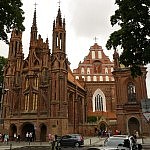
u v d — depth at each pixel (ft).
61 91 191.01
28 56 215.10
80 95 252.42
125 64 72.54
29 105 200.13
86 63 308.60
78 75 303.07
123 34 70.03
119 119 209.26
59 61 197.67
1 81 189.88
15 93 209.97
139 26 68.44
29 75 206.18
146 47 65.51
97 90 288.51
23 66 214.90
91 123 252.01
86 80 300.81
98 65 307.58
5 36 78.28
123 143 57.31
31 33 219.20
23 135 199.31
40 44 215.31
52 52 203.31
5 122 202.80
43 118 190.60
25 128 202.18
